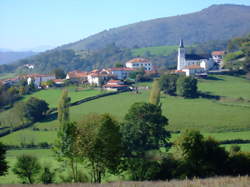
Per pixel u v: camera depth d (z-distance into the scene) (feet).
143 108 314.35
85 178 233.96
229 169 243.40
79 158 230.68
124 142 272.72
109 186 187.21
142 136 302.45
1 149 240.53
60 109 467.52
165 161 243.60
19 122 528.22
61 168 265.34
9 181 258.37
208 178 201.36
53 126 497.46
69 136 227.61
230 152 266.36
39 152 372.99
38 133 465.47
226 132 430.61
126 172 248.73
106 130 226.99
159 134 318.86
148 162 241.14
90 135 224.53
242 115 506.48
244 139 382.22
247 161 244.42
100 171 233.14
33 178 241.35
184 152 241.55
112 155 228.84
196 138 242.17
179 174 235.81
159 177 238.68
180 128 454.40
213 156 244.22
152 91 467.93
